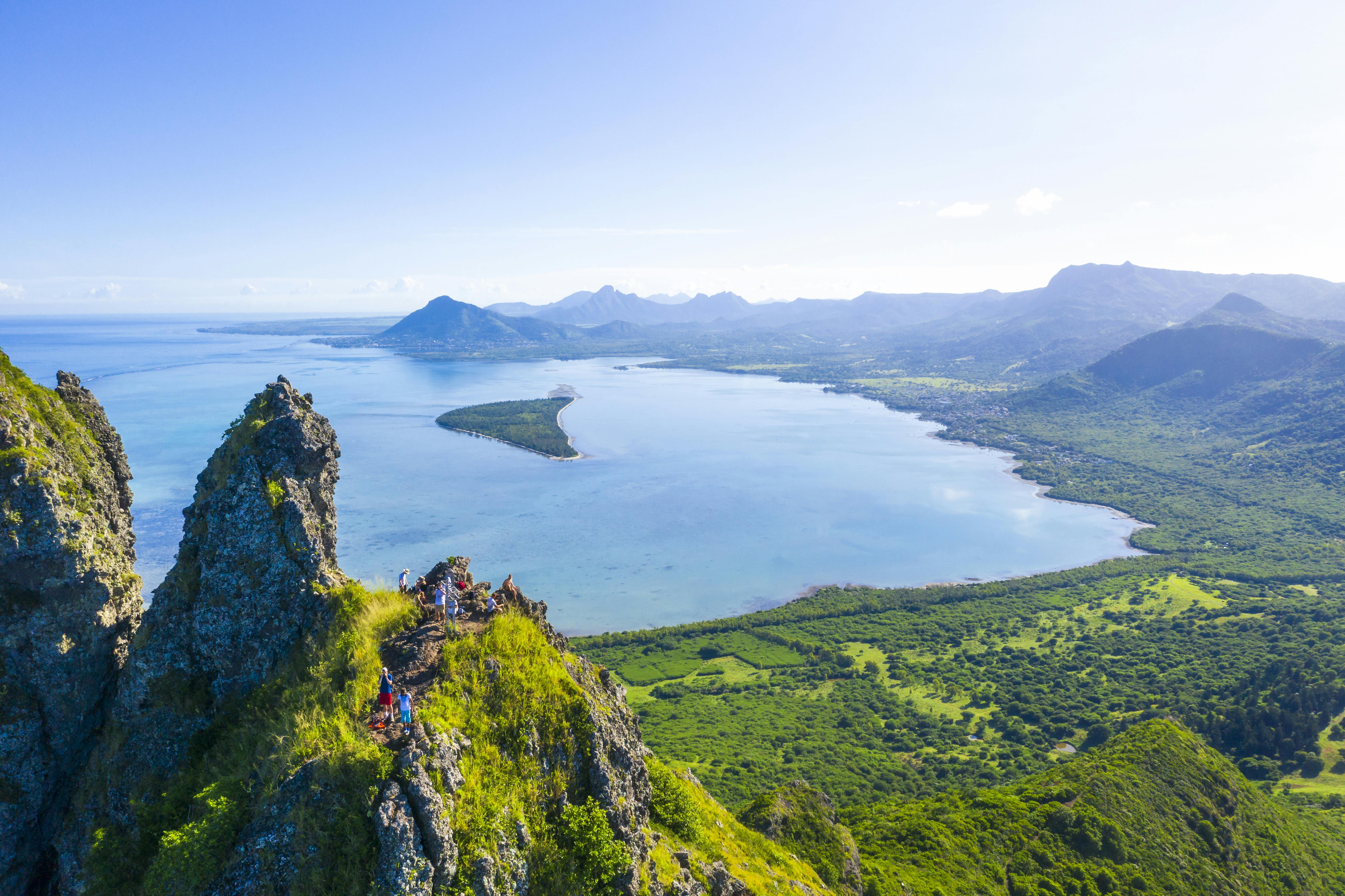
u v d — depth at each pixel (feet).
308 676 117.91
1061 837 339.36
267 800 97.35
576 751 116.57
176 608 124.98
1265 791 507.30
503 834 100.53
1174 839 346.54
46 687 114.32
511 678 117.39
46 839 115.44
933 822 344.49
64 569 114.42
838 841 249.75
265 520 128.16
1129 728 449.48
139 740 118.01
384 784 95.40
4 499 111.65
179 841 97.09
